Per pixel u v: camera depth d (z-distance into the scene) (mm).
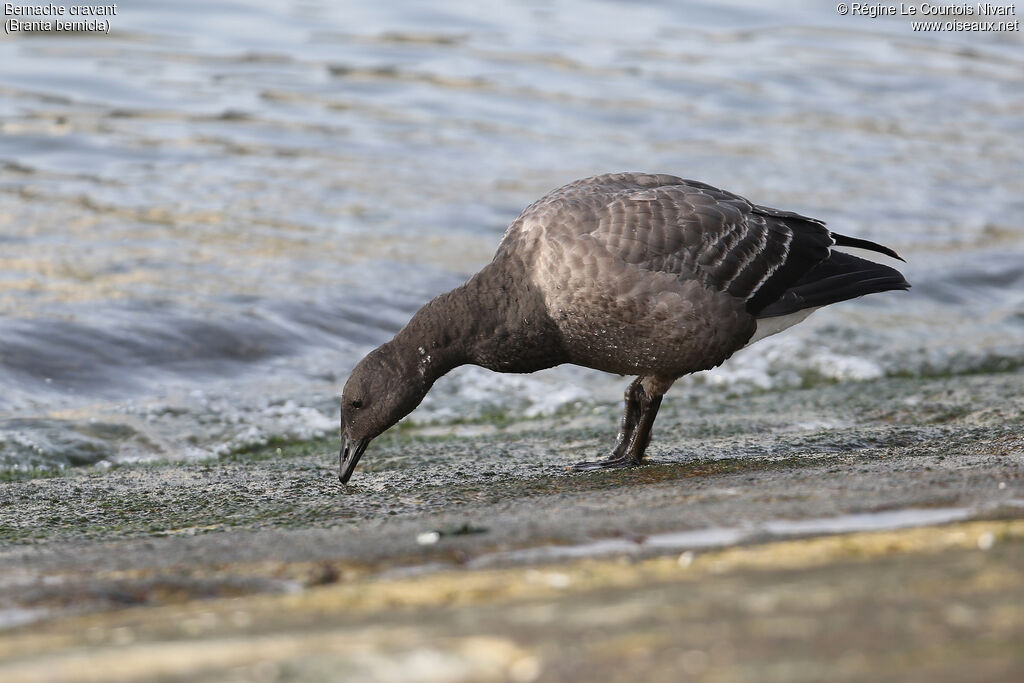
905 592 5297
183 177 21281
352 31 29891
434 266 18562
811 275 11641
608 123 25359
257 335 16188
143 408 14203
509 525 7719
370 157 22844
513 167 22766
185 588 6562
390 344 11289
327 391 15141
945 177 24328
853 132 26391
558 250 10742
